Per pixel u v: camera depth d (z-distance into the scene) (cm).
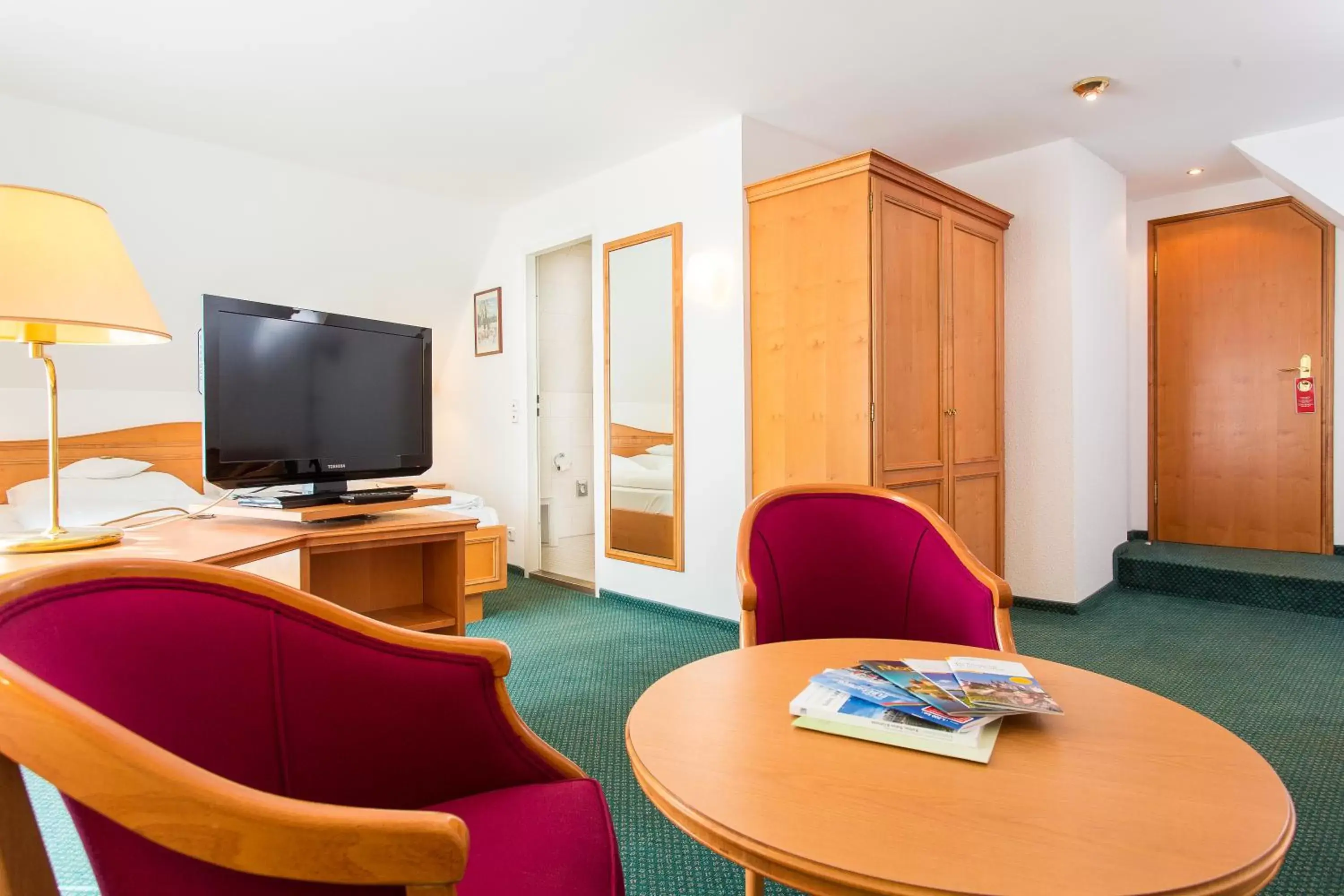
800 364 326
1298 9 256
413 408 247
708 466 359
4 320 137
